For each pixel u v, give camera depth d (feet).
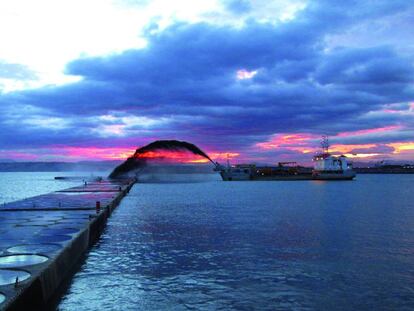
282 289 53.36
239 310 46.32
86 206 121.29
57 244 60.29
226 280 57.31
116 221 122.72
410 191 309.83
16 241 62.95
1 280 40.63
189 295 51.03
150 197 236.02
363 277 58.85
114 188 242.37
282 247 80.38
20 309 36.50
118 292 52.06
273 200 214.07
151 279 57.77
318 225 113.19
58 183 484.33
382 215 139.74
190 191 306.55
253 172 579.48
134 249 78.69
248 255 73.10
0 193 300.61
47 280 45.34
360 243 84.79
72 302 48.37
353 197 238.68
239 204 187.11
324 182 517.96
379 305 48.01
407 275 60.08
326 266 65.21
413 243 84.84
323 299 49.90
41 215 99.96
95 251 76.79
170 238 91.30
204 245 82.64
